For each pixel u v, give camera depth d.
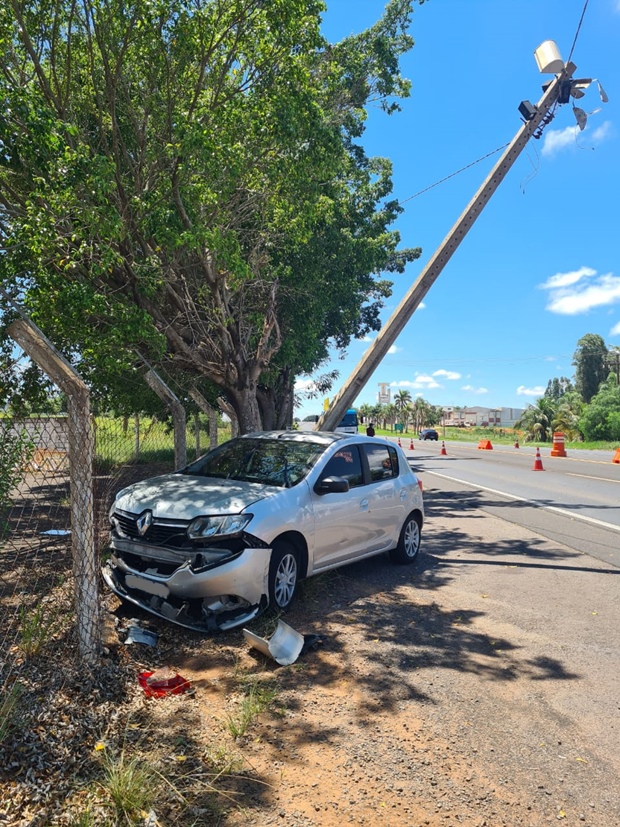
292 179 10.04
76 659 4.29
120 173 8.79
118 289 8.73
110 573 5.68
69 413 4.31
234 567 5.13
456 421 166.88
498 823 3.03
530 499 15.28
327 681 4.49
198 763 3.36
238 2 8.30
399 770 3.42
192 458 19.17
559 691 4.51
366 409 152.25
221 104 8.88
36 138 6.75
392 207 19.83
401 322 12.53
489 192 12.90
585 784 3.38
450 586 7.17
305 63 10.36
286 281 14.05
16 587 5.80
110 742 3.46
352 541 6.82
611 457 33.53
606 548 9.51
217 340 11.39
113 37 8.30
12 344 6.79
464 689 4.48
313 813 3.02
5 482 5.85
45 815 2.86
